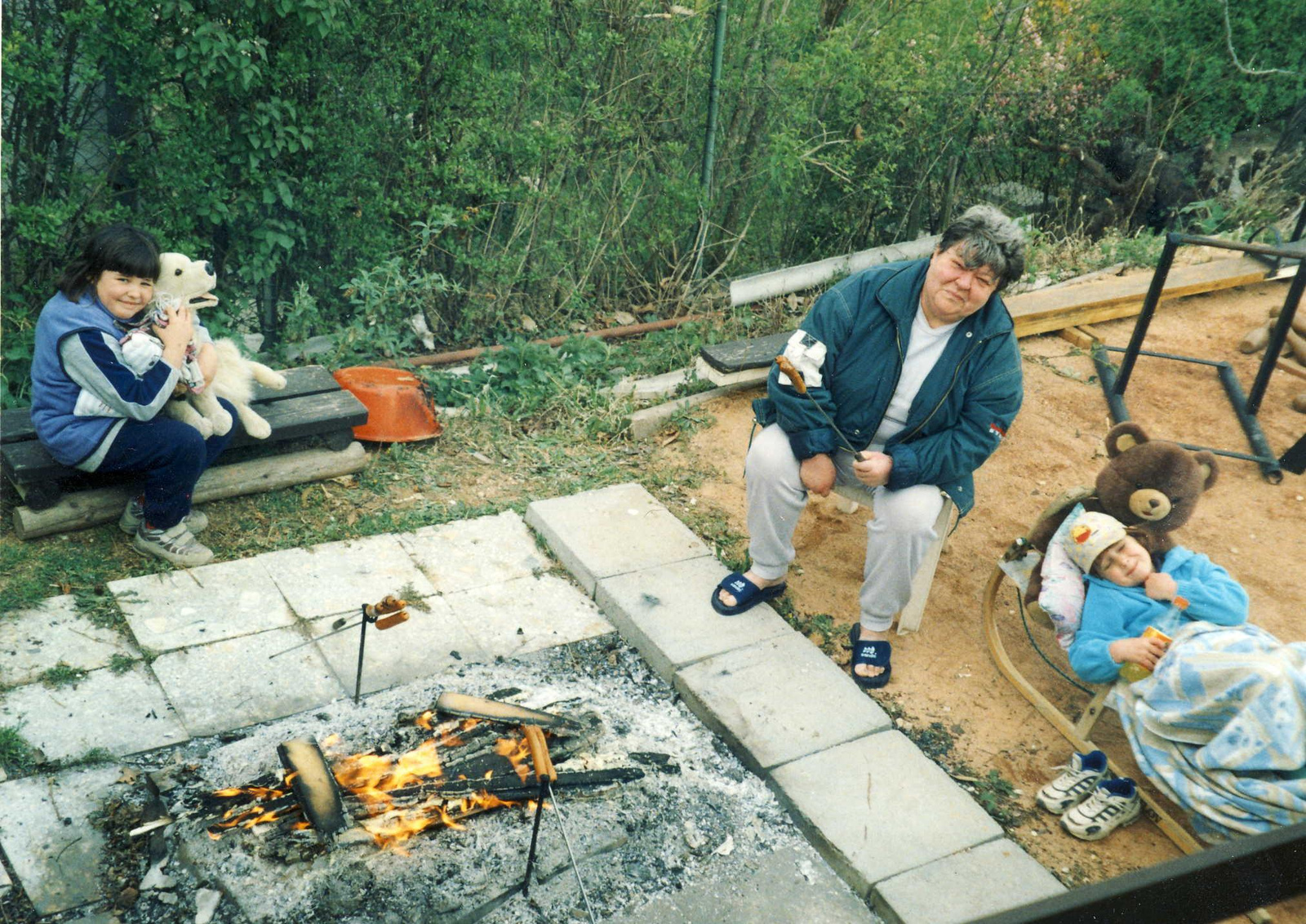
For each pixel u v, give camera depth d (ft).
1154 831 9.97
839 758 10.32
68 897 8.04
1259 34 25.58
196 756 9.57
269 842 8.34
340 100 17.94
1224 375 18.33
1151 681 9.67
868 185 23.97
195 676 10.56
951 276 10.37
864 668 11.56
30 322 15.81
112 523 12.60
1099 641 10.30
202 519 12.89
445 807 8.86
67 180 15.88
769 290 22.65
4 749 9.28
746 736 10.46
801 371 11.10
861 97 23.26
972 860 9.26
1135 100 26.43
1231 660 9.07
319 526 13.46
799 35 22.77
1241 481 16.01
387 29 17.85
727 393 18.11
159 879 8.17
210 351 12.06
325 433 14.06
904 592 11.39
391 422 15.43
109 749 9.51
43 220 15.21
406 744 9.55
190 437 11.54
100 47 14.87
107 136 16.11
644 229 23.71
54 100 15.31
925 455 10.92
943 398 10.94
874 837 9.40
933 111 24.12
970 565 13.96
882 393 11.12
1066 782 10.12
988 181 27.43
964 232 10.26
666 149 22.82
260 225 17.65
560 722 10.00
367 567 12.76
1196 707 9.29
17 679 10.16
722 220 24.11
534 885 8.59
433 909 8.17
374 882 8.25
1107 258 23.65
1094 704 10.62
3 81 14.46
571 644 11.93
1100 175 26.55
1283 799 8.75
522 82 20.42
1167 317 21.07
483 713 9.82
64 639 10.78
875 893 8.86
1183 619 10.32
